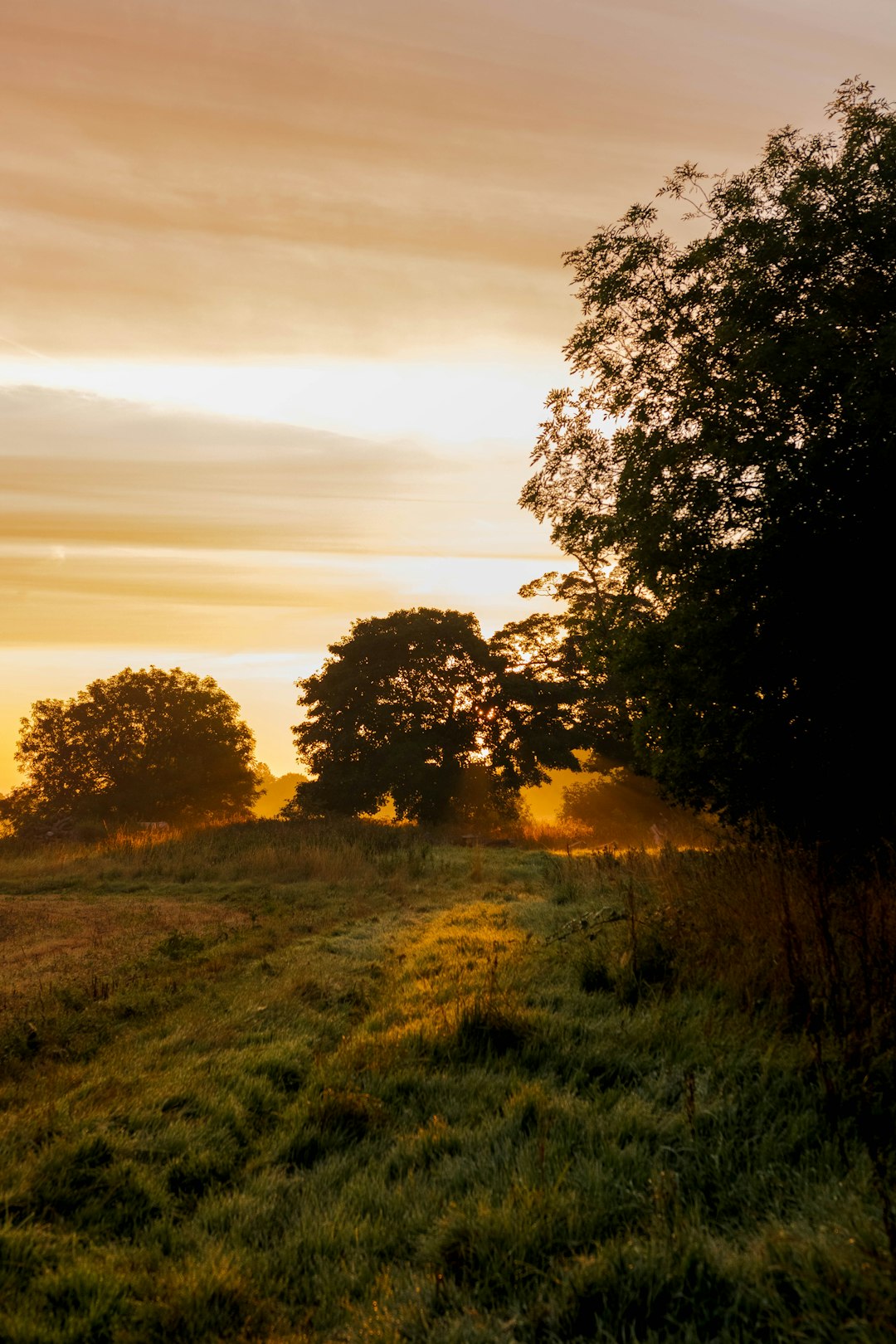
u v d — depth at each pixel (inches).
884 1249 115.7
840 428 369.1
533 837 1526.8
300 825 1160.2
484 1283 124.4
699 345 428.8
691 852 489.1
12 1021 274.1
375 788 1713.8
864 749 383.2
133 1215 153.0
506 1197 144.6
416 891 668.1
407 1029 248.7
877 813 381.7
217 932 457.4
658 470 411.5
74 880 719.7
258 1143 184.7
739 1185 147.6
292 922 497.4
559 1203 140.8
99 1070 228.7
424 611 1838.1
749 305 390.6
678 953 294.0
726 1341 106.0
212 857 845.8
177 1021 280.2
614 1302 115.6
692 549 408.5
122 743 2421.3
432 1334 112.9
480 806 1870.1
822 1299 108.4
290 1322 123.4
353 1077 218.2
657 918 337.7
